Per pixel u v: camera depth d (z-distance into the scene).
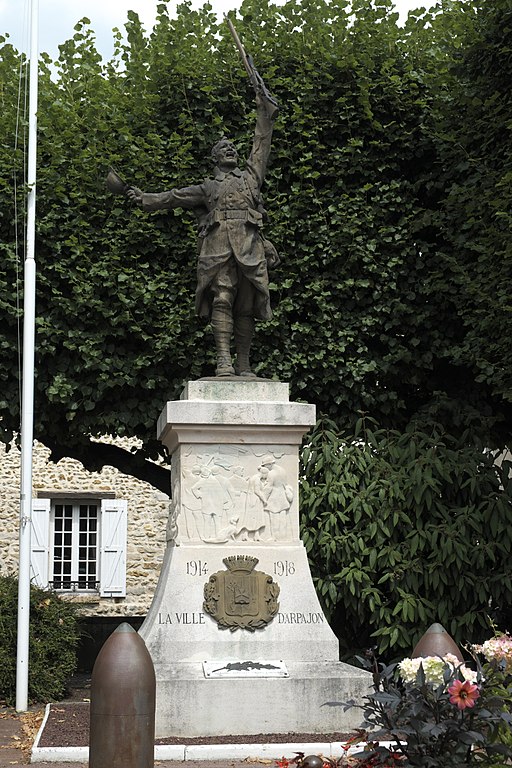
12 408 11.88
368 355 12.20
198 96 12.46
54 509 19.42
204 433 8.27
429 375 12.91
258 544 8.20
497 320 11.14
